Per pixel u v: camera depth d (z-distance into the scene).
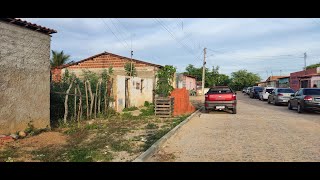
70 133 10.53
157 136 9.62
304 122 13.76
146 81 26.33
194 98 42.50
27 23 9.88
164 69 21.59
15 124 9.67
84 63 31.67
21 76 9.95
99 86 16.17
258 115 17.30
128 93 22.05
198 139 9.43
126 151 7.74
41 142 8.81
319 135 10.07
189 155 7.27
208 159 6.87
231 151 7.65
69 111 14.01
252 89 44.69
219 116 16.81
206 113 18.84
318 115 17.34
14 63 9.63
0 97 9.05
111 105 18.53
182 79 47.84
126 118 15.67
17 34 9.77
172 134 10.25
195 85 63.06
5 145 8.23
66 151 7.69
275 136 9.87
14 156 7.11
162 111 16.88
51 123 12.30
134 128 11.97
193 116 16.84
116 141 9.05
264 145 8.38
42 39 11.01
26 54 10.18
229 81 97.50
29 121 10.32
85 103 15.06
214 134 10.38
